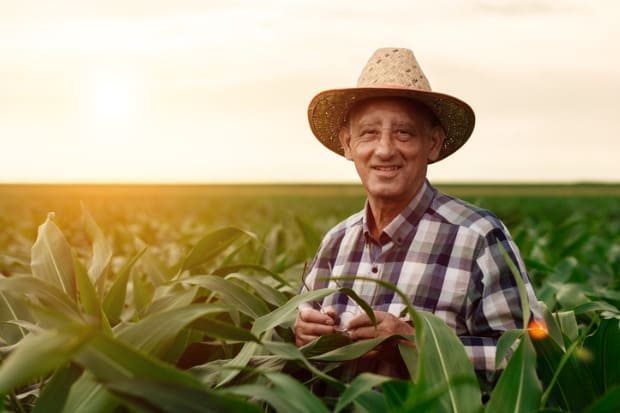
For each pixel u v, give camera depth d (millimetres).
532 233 7418
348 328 2338
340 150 3254
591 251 6125
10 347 2275
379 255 2713
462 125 2918
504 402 1797
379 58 2777
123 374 1461
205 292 3006
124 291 2596
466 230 2609
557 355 2146
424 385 1604
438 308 2541
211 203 39219
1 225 12438
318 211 29125
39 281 2049
